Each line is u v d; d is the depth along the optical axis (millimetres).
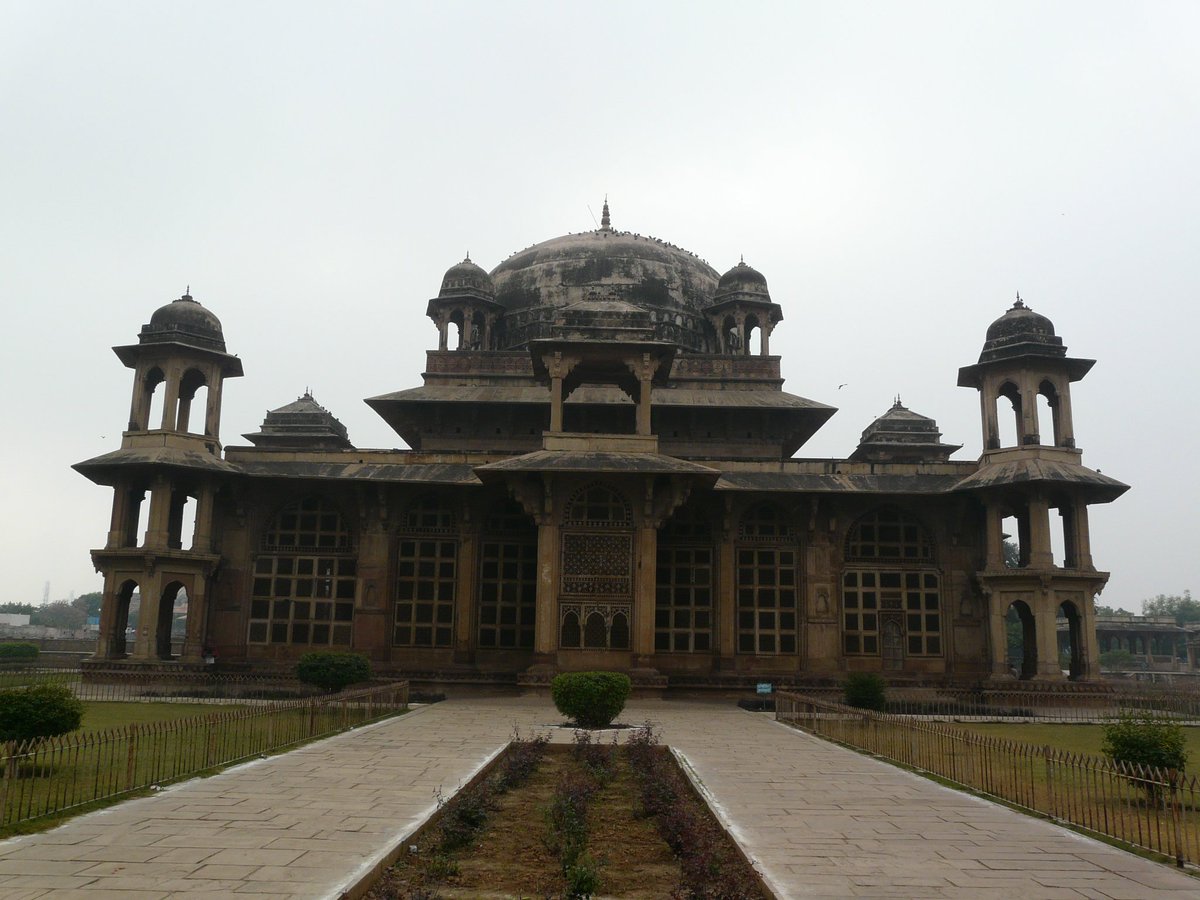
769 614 29375
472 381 34719
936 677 28047
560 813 9305
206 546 28484
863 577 29641
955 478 29812
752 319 37594
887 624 29375
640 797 11094
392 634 29000
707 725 19922
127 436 28594
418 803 10430
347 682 23000
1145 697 25875
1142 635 69125
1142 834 9711
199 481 28609
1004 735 19922
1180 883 7824
